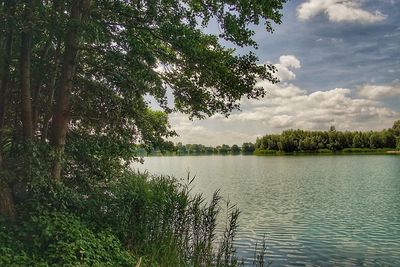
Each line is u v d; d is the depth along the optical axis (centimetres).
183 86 1346
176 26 1120
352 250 1678
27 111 1012
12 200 896
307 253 1633
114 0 1179
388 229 2098
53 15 1002
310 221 2314
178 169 7975
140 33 1202
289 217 2441
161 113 1457
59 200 963
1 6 909
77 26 980
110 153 1229
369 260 1545
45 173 960
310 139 18738
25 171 950
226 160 14725
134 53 1127
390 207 2856
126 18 1176
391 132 17688
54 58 1198
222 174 6619
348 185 4541
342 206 2920
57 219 865
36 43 1112
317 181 5119
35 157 948
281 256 1587
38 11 981
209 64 1212
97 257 833
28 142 973
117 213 1126
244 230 2033
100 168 1288
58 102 1084
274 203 3080
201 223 1262
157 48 1246
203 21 1210
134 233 1112
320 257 1579
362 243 1797
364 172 6581
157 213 1232
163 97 1383
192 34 1132
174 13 1177
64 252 791
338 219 2378
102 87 1127
